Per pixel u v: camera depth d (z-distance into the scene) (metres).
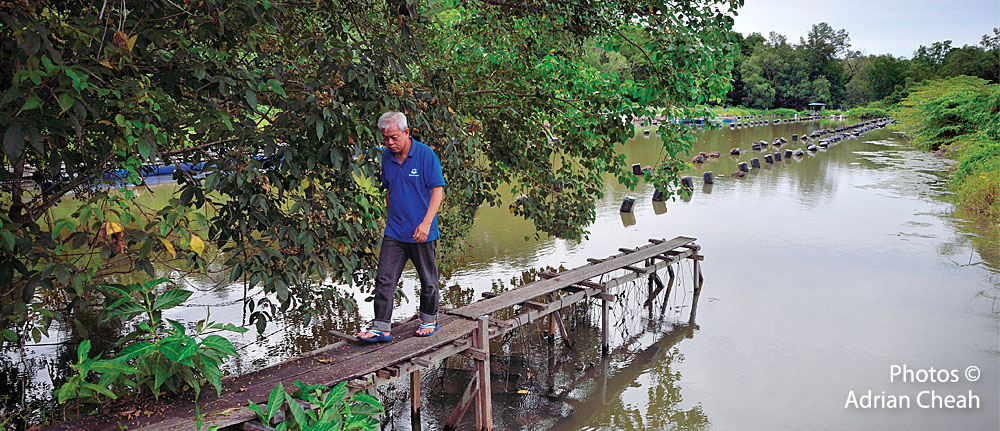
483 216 16.78
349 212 5.57
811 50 109.00
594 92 8.25
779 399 6.86
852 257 12.86
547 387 7.26
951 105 32.56
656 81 7.71
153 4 4.22
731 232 15.28
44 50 3.64
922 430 6.03
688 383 7.35
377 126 5.02
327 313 9.22
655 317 9.66
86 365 3.77
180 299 4.38
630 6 7.55
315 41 5.17
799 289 10.85
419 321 6.17
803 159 32.41
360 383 4.56
